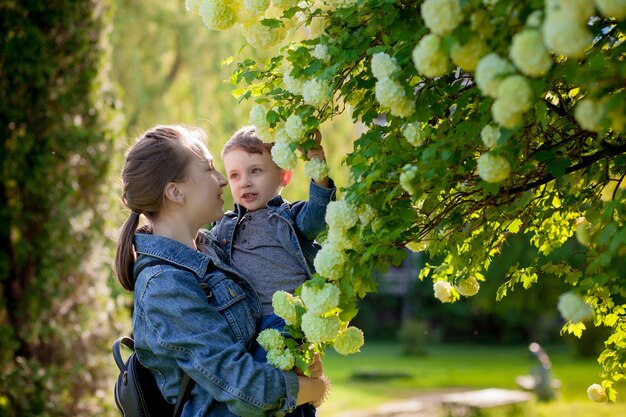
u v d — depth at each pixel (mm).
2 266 4836
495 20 1449
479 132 1662
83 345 5098
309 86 1843
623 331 2383
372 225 1812
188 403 1962
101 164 5215
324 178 2109
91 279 5191
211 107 9898
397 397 11812
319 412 10133
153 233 2107
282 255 2258
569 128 2012
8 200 4926
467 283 2312
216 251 2291
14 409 4781
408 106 1697
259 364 1862
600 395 2422
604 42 1724
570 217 2344
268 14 2057
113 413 5156
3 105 4840
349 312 1785
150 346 1905
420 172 1655
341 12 1834
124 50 10727
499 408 10297
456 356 18984
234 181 2355
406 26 1814
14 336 4875
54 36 4996
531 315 20062
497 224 2293
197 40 10344
